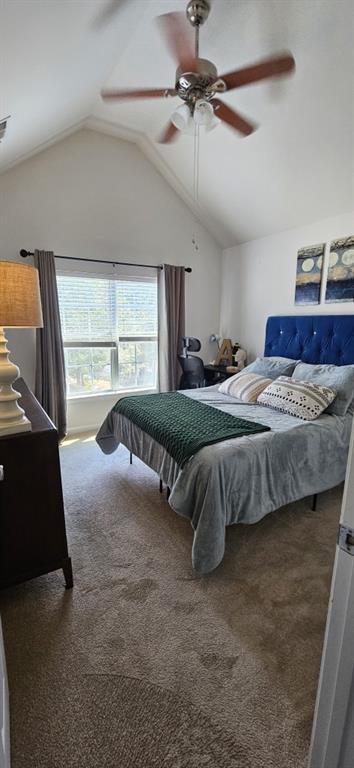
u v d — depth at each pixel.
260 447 1.90
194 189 3.86
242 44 2.10
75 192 3.46
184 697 1.17
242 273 4.27
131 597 1.59
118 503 2.41
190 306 4.44
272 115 2.50
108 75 2.58
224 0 1.81
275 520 2.21
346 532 0.58
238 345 4.38
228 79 1.71
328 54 1.95
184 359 3.85
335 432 2.29
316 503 2.41
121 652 1.33
